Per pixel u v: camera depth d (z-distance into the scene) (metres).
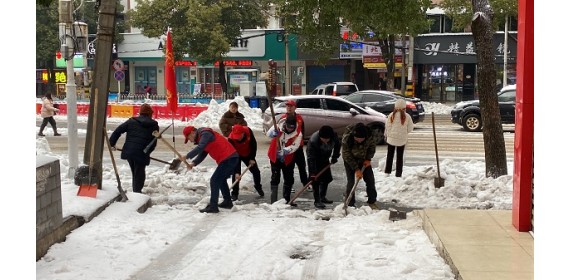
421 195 10.25
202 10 38.00
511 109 21.72
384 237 7.32
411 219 8.30
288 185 9.80
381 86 40.16
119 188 9.06
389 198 10.23
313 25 13.96
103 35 9.35
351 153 9.15
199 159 9.09
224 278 5.89
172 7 38.94
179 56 39.12
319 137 9.39
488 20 10.73
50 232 6.64
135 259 6.46
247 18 40.09
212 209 9.01
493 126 10.82
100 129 9.24
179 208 9.38
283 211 9.12
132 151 9.88
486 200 9.75
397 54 37.22
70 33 11.70
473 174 11.34
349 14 13.38
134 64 48.50
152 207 9.38
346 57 40.03
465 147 17.67
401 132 11.73
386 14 13.40
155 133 9.80
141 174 10.12
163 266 6.29
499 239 6.50
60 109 32.84
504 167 10.88
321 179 9.83
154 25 39.03
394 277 5.72
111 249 6.73
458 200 9.80
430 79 38.81
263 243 7.22
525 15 6.96
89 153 9.21
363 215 8.80
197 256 6.67
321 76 42.81
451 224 7.18
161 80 47.66
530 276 5.21
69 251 6.57
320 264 6.35
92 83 9.34
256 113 25.53
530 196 6.82
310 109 18.20
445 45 37.47
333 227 8.04
